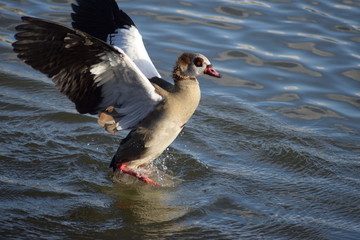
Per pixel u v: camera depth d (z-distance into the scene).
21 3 18.45
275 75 15.91
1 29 16.98
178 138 13.23
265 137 13.48
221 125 13.84
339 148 13.18
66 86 10.16
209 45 16.95
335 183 11.88
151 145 11.29
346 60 16.50
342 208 11.04
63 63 9.88
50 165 11.81
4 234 9.48
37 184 11.09
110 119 10.94
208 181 11.71
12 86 14.65
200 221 10.34
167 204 10.87
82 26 12.15
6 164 11.60
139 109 10.98
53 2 18.69
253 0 19.62
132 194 11.16
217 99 14.95
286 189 11.57
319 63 16.39
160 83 11.62
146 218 10.36
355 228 10.41
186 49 16.64
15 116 13.38
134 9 18.64
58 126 13.28
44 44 9.59
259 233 10.10
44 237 9.55
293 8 19.22
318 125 14.05
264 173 12.14
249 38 17.44
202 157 12.59
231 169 12.21
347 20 18.45
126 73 10.27
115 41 12.07
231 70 16.06
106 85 10.52
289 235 10.10
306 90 15.37
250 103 14.86
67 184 11.26
